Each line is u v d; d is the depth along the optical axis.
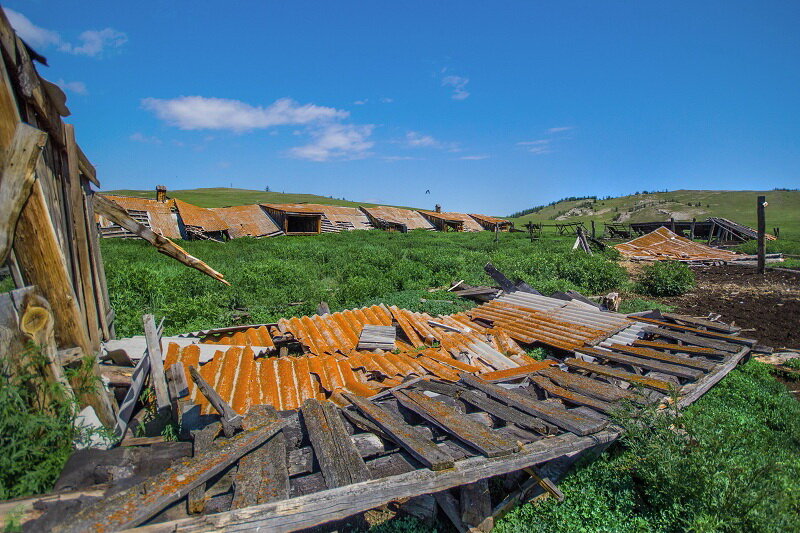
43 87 4.37
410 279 17.97
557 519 4.68
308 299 12.95
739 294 16.48
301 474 4.02
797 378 8.66
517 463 4.23
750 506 4.13
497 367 8.41
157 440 4.59
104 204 6.45
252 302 12.34
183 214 35.28
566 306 11.56
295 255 23.45
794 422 6.54
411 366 7.89
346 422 5.00
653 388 6.54
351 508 3.36
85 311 5.56
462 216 65.56
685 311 13.91
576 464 5.30
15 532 2.66
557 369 7.25
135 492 3.15
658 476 4.84
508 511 4.79
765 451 5.51
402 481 3.61
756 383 8.06
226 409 4.46
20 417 3.29
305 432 4.66
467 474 3.90
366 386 6.73
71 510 3.00
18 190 3.83
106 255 19.22
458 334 9.87
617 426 5.39
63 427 3.71
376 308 10.85
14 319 3.58
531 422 5.05
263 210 44.78
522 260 21.08
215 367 6.87
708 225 41.84
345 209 53.50
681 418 5.34
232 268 17.23
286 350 8.85
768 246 29.78
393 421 4.73
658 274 16.84
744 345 8.84
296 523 3.16
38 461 3.44
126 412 4.86
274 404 6.16
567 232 53.53
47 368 3.83
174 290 12.38
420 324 10.09
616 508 4.77
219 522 2.99
